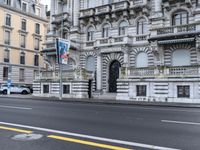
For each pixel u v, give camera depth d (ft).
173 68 90.94
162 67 93.15
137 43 112.57
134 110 57.72
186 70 88.48
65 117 44.52
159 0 107.34
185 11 103.24
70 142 27.07
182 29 97.66
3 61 176.65
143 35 111.45
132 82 97.71
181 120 41.96
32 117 44.24
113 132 32.01
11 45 182.09
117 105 73.92
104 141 27.50
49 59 138.10
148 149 24.57
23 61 191.21
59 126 35.94
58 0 141.59
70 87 114.21
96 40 122.93
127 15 116.37
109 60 119.85
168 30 100.68
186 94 87.45
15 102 77.41
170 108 65.51
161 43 101.40
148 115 48.29
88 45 129.18
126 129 33.96
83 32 131.75
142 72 97.04
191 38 94.63
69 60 131.95
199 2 98.78
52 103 76.84
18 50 187.21
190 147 25.29
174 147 25.29
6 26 177.99
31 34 197.36
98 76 121.80
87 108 61.16
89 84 115.34
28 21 195.62
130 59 114.42
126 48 113.39
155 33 103.40
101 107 64.95
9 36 181.57
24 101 83.46
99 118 43.68
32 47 198.29
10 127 35.09
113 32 121.39
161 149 24.57
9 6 180.14
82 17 130.00
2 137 29.22
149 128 34.71
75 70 114.32
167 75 91.40
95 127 35.29
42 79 123.65
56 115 46.98
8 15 181.68
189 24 96.12
